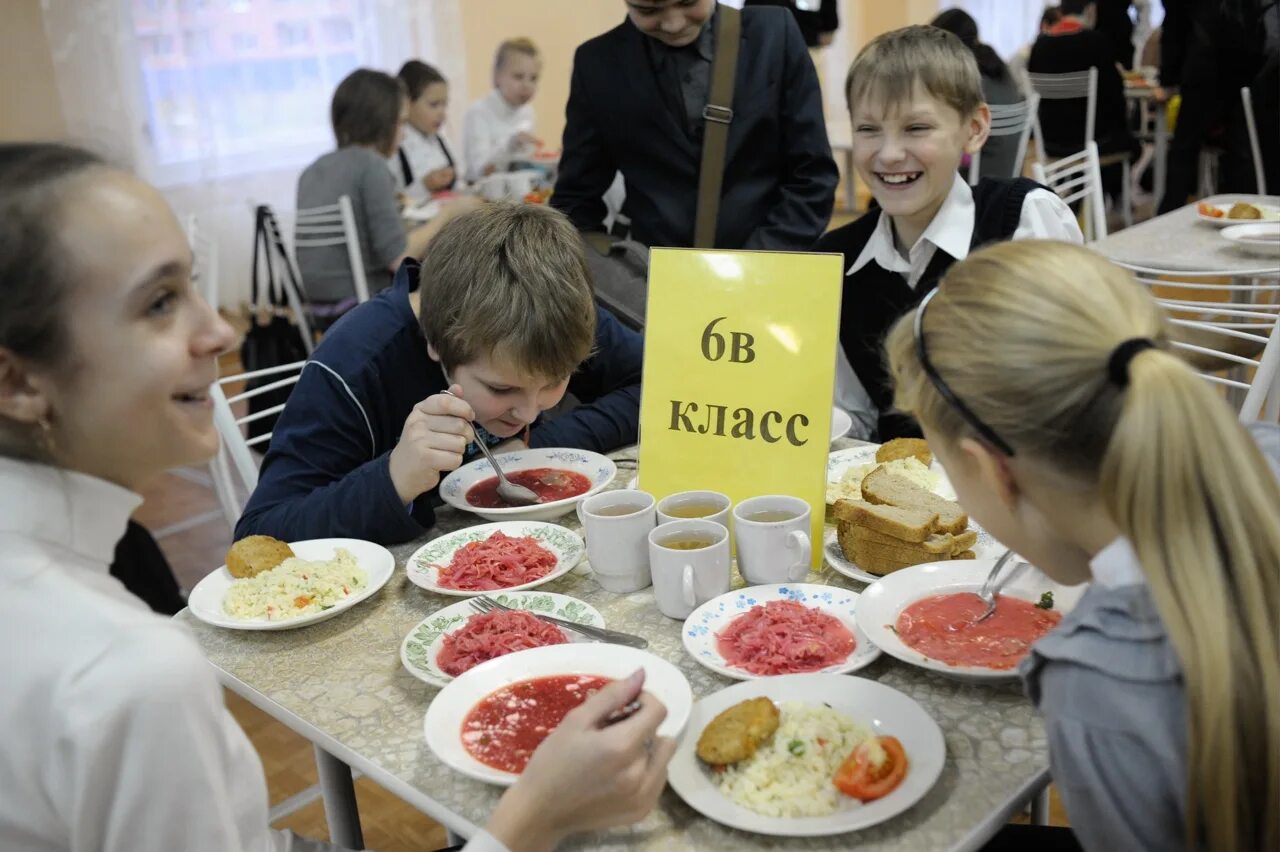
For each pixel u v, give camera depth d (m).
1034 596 1.13
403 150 5.30
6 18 5.17
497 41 6.99
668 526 1.23
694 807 0.87
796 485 1.29
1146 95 6.32
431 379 1.65
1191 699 0.69
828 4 3.98
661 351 1.37
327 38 6.19
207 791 0.74
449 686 1.02
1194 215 3.10
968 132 1.96
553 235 1.42
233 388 4.88
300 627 1.24
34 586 0.74
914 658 1.03
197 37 5.67
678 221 2.50
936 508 1.26
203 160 5.79
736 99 2.40
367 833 2.07
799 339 1.29
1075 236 2.02
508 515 1.46
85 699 0.70
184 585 3.16
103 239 0.73
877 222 2.08
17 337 0.72
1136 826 0.74
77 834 0.72
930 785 0.86
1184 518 0.70
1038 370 0.76
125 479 0.84
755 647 1.09
